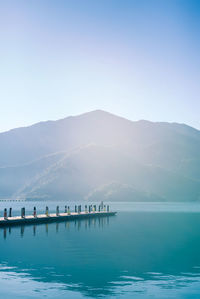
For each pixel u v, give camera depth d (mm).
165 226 71438
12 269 29922
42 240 47594
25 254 36750
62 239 48938
